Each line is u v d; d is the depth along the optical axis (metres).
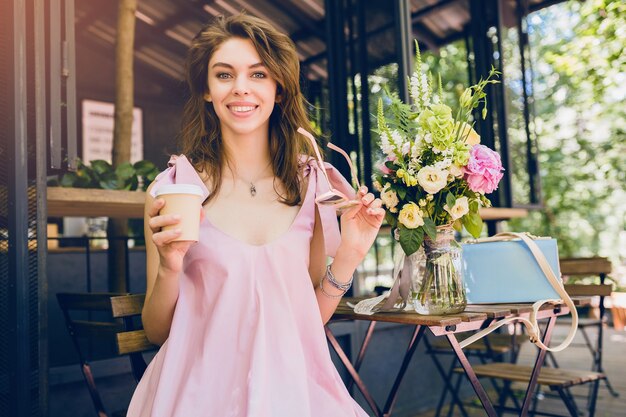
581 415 3.29
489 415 1.53
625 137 8.80
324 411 1.22
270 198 1.39
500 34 4.54
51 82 1.84
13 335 1.62
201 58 1.40
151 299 1.22
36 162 1.71
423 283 1.60
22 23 1.71
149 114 7.26
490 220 4.27
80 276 3.81
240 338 1.20
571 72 6.26
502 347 3.01
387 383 3.32
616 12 5.49
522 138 4.55
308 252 1.34
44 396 1.65
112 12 6.14
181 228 1.06
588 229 10.06
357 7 3.76
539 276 1.78
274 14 4.85
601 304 2.67
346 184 1.48
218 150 1.43
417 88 1.61
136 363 1.52
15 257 1.63
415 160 1.55
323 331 1.28
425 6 4.90
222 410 1.14
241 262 1.24
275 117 1.49
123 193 2.31
